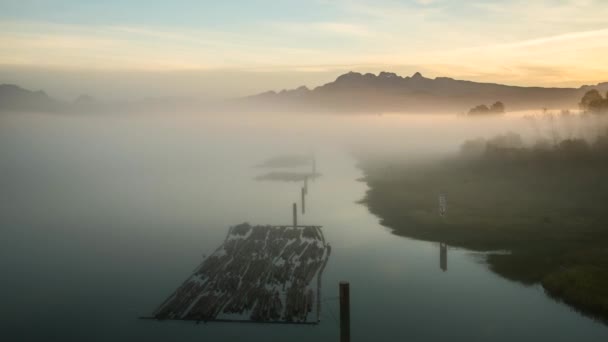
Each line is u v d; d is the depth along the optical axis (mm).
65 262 35781
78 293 29547
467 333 23875
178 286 30359
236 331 23984
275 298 27172
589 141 79250
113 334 24062
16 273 33375
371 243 38906
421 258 34875
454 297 28062
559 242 36406
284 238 39906
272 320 24875
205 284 29734
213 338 23375
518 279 30453
